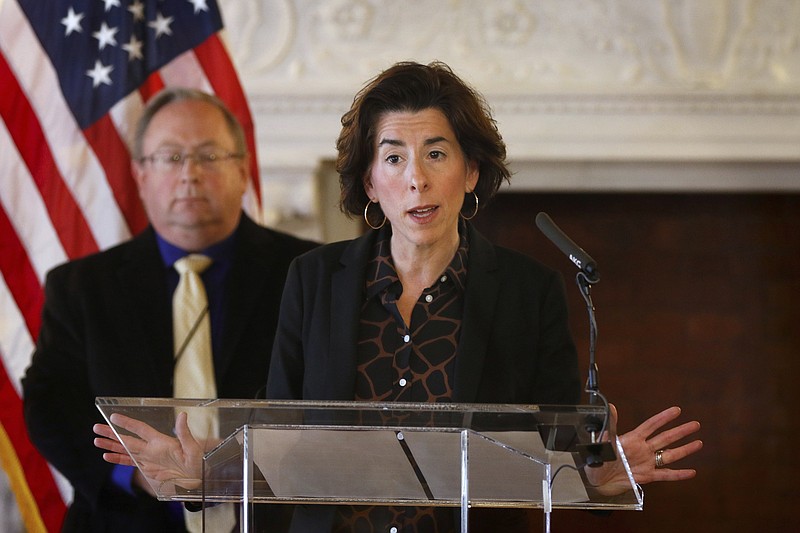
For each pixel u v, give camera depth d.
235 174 11.88
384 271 7.51
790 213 18.23
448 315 7.46
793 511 18.05
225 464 6.54
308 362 7.43
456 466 6.41
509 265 7.72
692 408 18.25
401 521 7.11
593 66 16.95
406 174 7.23
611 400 18.34
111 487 10.62
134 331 11.22
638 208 18.34
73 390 11.12
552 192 18.09
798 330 18.22
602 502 6.73
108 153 12.72
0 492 15.42
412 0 16.89
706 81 16.78
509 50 16.95
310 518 7.09
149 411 6.31
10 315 12.54
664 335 18.33
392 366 7.32
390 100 7.30
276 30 16.97
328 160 17.11
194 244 11.60
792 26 16.81
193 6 13.13
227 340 11.23
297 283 7.71
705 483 18.14
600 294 18.34
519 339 7.48
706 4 16.73
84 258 11.67
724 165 17.30
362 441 6.29
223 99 13.00
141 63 12.95
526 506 6.73
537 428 6.20
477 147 7.36
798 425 18.17
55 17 12.88
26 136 12.73
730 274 18.30
